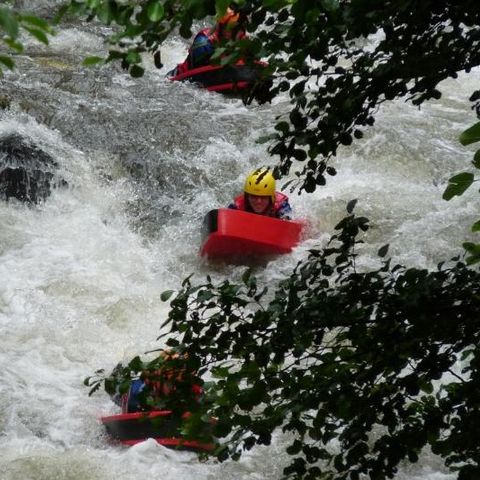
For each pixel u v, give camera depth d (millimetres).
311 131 13523
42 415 22172
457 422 13164
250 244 30625
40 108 37844
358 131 13570
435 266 29734
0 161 33188
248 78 13336
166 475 19438
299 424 13297
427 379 13086
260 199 31812
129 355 25406
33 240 31109
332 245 31031
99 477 19234
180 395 13219
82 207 33500
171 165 36250
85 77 41875
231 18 12047
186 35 10930
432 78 13508
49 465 19359
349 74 13305
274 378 13203
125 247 31719
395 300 13117
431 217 31812
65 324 26547
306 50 12445
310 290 13578
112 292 28516
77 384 23797
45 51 45438
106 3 9945
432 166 37000
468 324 12961
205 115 39969
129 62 10742
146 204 34469
